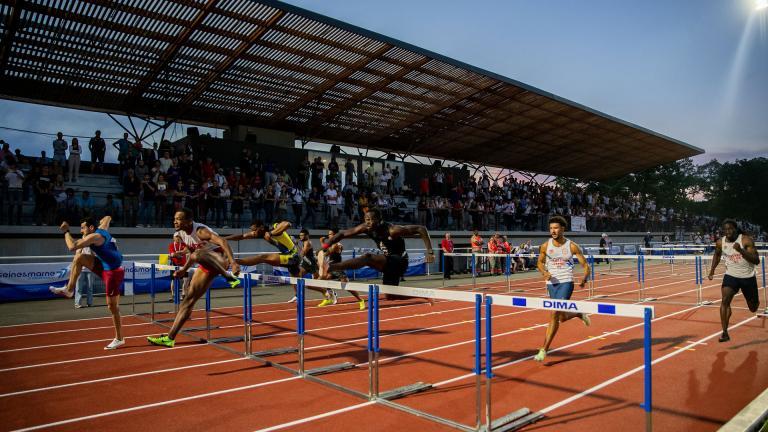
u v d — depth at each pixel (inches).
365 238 844.0
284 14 577.6
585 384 210.7
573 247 252.7
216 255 252.8
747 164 3161.9
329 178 872.9
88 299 467.8
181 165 687.7
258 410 180.7
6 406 186.7
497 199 1161.4
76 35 550.9
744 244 282.8
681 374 225.9
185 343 299.0
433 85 818.2
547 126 1069.1
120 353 272.5
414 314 420.2
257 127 882.8
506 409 180.5
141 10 531.5
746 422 157.9
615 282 721.6
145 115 771.4
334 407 183.5
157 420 171.5
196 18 558.6
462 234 974.4
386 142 1072.8
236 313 425.1
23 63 604.1
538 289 621.6
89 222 286.5
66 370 237.3
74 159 651.5
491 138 1119.6
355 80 767.1
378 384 210.1
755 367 237.6
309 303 495.8
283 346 288.8
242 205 710.5
